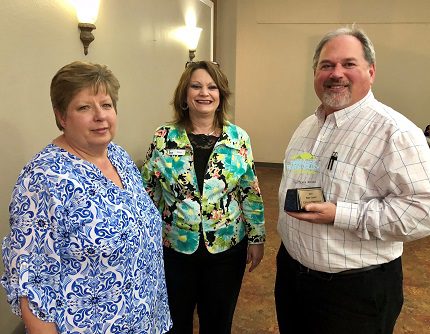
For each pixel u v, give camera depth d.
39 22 1.59
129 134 2.63
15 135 1.47
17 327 1.54
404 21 5.28
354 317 1.28
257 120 6.16
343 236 1.22
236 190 1.65
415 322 2.29
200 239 1.54
